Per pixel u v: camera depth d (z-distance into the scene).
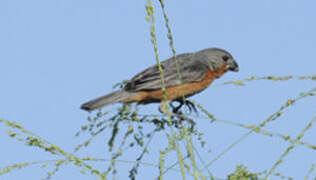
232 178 6.02
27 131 6.09
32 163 5.95
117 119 7.08
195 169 5.47
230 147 5.99
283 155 5.94
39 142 6.02
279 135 6.03
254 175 6.04
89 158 6.30
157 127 6.82
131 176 6.47
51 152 6.08
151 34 6.62
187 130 6.01
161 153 6.29
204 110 6.89
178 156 5.60
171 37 7.01
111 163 6.32
